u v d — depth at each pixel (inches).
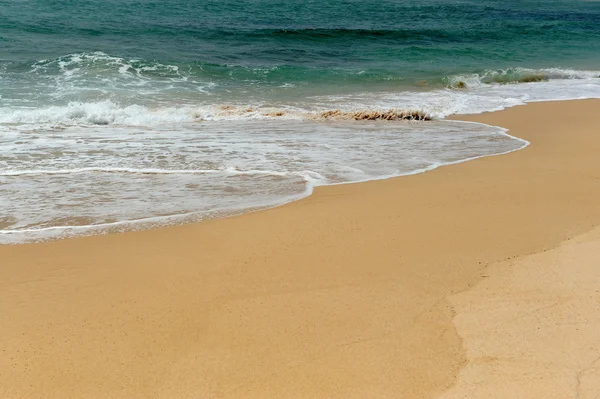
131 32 889.5
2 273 191.6
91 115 430.3
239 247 212.1
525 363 139.5
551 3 1998.0
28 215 242.5
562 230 223.9
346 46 898.7
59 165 313.4
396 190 277.9
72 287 182.7
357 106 516.1
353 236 221.3
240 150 353.1
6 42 738.8
